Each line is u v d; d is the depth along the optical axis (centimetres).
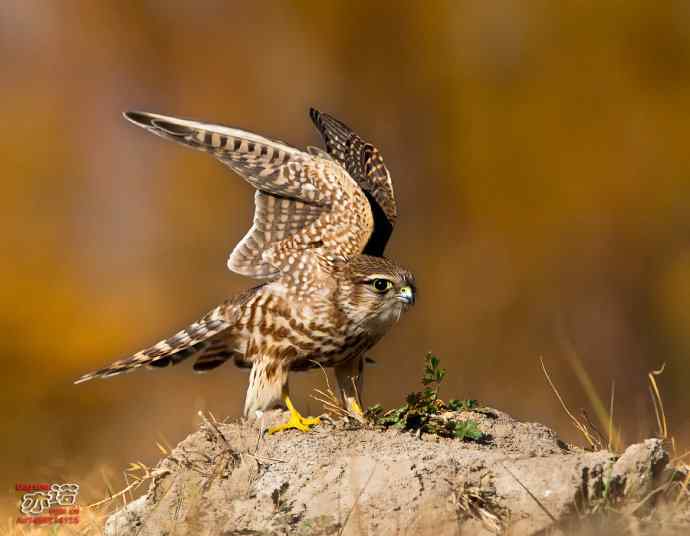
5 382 2041
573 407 1695
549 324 2067
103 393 1802
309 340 700
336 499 573
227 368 1766
